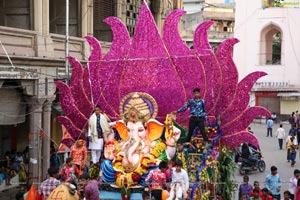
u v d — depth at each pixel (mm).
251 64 46969
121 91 14305
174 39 13969
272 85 45438
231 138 13227
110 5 24328
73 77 14664
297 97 43656
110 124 13727
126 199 12352
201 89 13586
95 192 11141
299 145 28328
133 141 13008
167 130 13000
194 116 12742
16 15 19094
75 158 13898
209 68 13508
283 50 45469
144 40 14211
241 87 13156
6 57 15602
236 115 13203
